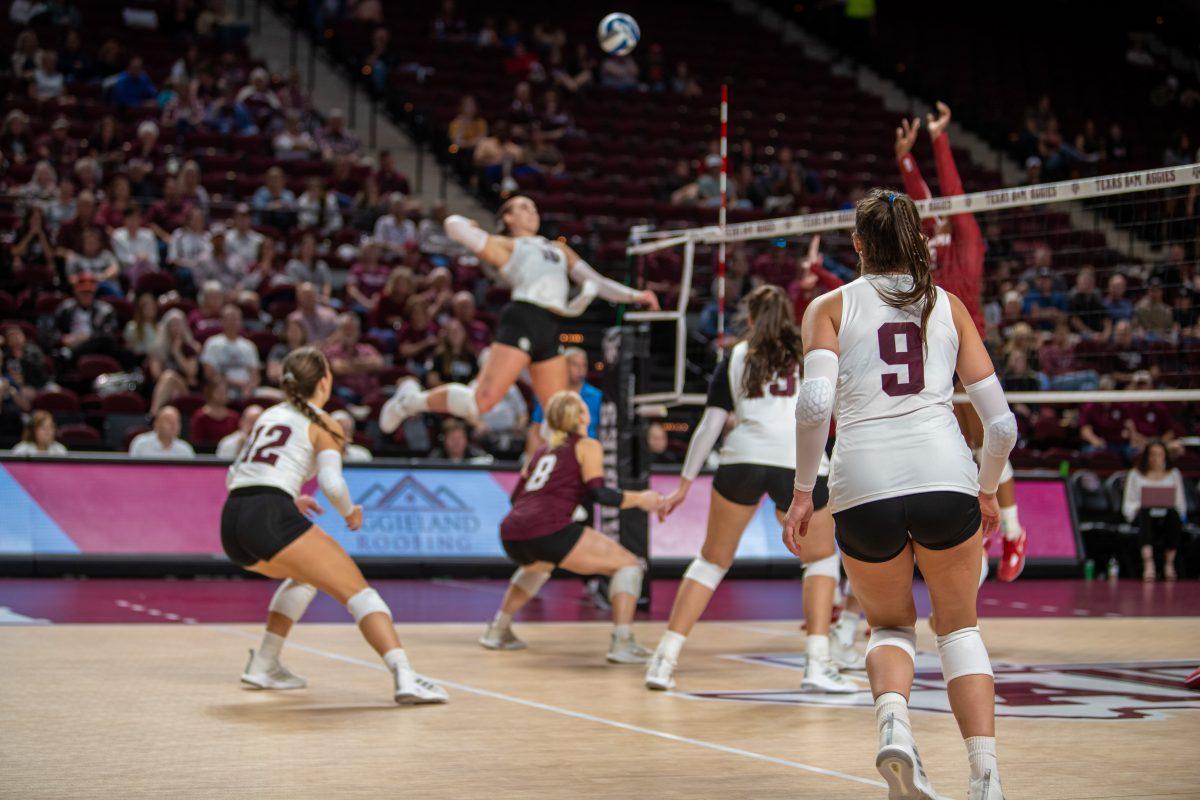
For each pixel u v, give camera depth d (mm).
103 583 10719
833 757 4293
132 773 3938
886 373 3541
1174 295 17625
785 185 20562
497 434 13984
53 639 7234
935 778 4027
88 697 5371
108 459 11453
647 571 9523
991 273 17953
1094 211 21516
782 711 5223
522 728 4785
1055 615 9656
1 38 19234
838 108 24547
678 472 12875
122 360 13586
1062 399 7129
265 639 5680
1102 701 5516
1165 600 11031
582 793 3725
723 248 8773
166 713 5023
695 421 14945
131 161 16906
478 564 11969
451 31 23297
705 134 22484
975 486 3494
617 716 5078
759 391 5945
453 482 12219
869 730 4801
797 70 25984
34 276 14430
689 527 12695
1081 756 4328
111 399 12695
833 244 17188
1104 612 9914
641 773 4008
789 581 12375
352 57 21922
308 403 5738
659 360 15961
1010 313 14383
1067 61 28094
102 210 15633
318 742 4473
